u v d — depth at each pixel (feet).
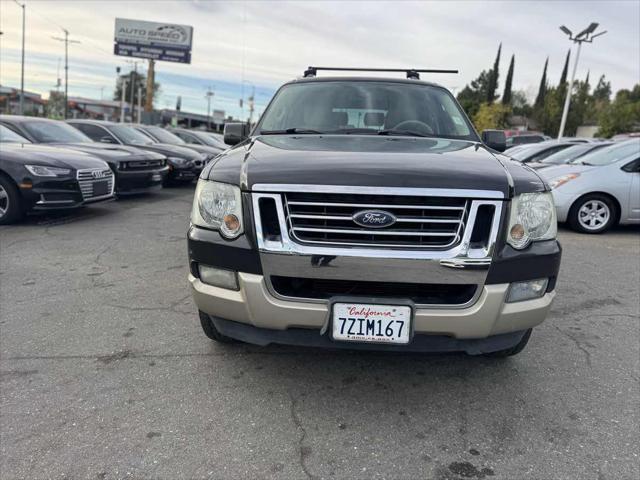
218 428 7.68
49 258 16.98
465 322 7.47
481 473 6.82
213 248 7.91
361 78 13.30
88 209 27.45
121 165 28.68
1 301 12.82
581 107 167.43
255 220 7.55
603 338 11.41
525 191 7.79
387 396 8.71
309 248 7.34
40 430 7.52
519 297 7.80
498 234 7.44
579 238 23.11
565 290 14.94
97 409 8.09
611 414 8.30
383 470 6.84
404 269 7.25
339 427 7.79
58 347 10.27
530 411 8.35
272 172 7.69
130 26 119.03
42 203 21.71
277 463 6.92
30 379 8.98
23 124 28.55
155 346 10.39
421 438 7.56
